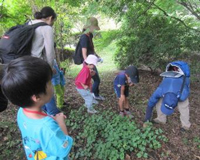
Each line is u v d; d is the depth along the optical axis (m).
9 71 1.12
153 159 2.86
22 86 1.09
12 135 3.12
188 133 3.53
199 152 3.12
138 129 3.13
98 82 4.22
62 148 1.27
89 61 3.49
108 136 3.05
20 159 2.70
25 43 2.44
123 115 3.70
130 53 5.86
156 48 4.98
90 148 2.81
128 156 2.80
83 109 3.72
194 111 4.33
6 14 5.71
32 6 5.50
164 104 2.98
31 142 1.31
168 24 4.66
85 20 3.19
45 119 1.27
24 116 1.30
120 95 3.56
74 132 3.23
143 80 5.95
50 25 2.96
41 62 1.16
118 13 3.42
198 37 4.35
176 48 4.84
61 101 3.72
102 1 3.01
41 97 1.19
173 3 2.76
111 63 7.97
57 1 5.68
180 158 2.96
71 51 8.65
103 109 4.05
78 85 3.56
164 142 3.23
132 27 4.03
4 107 2.19
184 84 2.99
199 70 4.94
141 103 4.43
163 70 5.88
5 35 2.48
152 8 3.70
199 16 3.47
